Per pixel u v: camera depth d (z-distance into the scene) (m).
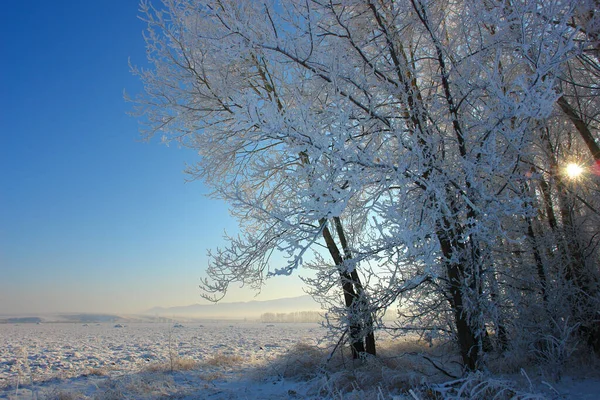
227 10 4.41
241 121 3.61
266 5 4.34
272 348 13.59
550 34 3.69
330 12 4.65
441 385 4.44
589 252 6.13
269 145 7.07
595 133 6.28
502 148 4.55
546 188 6.38
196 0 5.29
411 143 4.18
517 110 3.46
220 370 8.60
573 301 5.94
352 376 5.99
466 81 4.52
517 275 5.94
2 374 8.45
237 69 6.27
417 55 5.29
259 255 6.19
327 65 4.52
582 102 5.75
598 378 4.86
